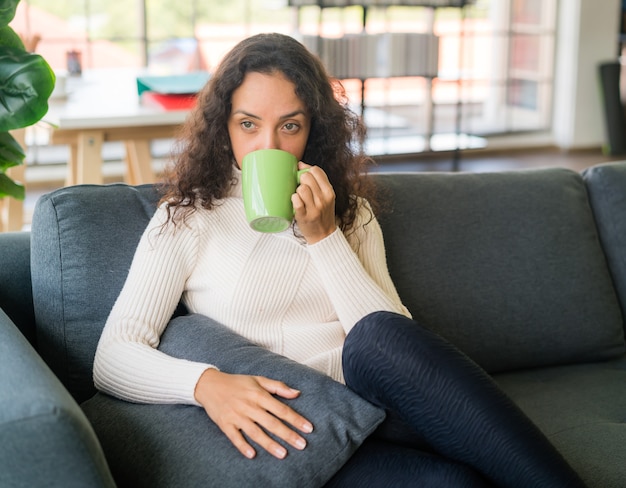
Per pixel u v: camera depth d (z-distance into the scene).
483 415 1.15
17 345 1.16
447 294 1.69
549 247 1.78
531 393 1.64
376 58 5.33
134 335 1.35
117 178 5.55
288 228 1.46
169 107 2.69
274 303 1.44
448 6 5.45
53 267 1.46
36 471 0.93
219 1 5.82
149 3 5.61
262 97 1.39
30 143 5.39
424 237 1.70
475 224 1.75
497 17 6.57
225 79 1.41
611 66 6.35
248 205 1.31
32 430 0.92
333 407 1.19
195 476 1.10
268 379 1.22
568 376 1.74
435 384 1.16
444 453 1.20
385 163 6.07
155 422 1.21
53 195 1.50
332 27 6.35
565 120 6.58
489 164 6.16
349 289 1.42
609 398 1.62
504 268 1.73
